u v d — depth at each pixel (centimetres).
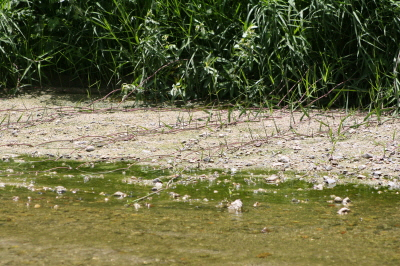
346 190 460
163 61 934
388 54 866
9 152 646
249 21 945
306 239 314
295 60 898
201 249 293
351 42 896
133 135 711
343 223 351
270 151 621
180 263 270
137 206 398
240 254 285
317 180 501
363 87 870
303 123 745
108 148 659
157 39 927
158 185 479
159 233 324
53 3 1045
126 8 991
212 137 698
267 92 897
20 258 275
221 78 921
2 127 779
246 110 835
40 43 1017
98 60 1023
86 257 277
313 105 866
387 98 793
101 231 327
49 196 429
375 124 728
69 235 317
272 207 398
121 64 941
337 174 525
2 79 1014
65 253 283
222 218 363
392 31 858
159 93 944
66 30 1036
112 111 876
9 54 1011
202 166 568
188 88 934
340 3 848
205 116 817
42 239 309
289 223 351
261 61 877
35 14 1072
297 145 639
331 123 742
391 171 529
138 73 971
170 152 631
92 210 383
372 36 855
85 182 492
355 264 271
